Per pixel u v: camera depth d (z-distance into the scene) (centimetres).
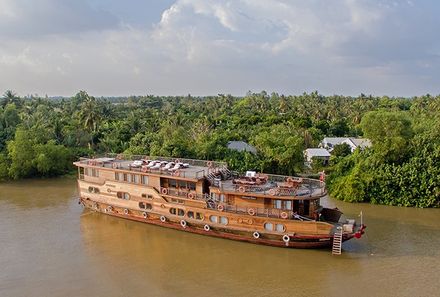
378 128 5584
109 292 3052
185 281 3225
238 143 8319
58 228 4431
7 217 4822
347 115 13788
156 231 4331
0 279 3256
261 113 13275
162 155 7025
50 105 15362
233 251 3806
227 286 3144
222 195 4044
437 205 5241
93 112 9112
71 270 3416
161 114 13125
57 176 7375
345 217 4803
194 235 4212
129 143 8531
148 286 3142
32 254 3738
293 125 10462
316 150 8575
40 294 3030
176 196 4228
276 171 6775
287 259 3619
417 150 5503
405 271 3366
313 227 3653
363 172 5641
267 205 3847
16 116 8838
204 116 12106
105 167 4734
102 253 3766
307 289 3095
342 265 3488
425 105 13388
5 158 7088
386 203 5375
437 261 3547
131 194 4538
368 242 3997
